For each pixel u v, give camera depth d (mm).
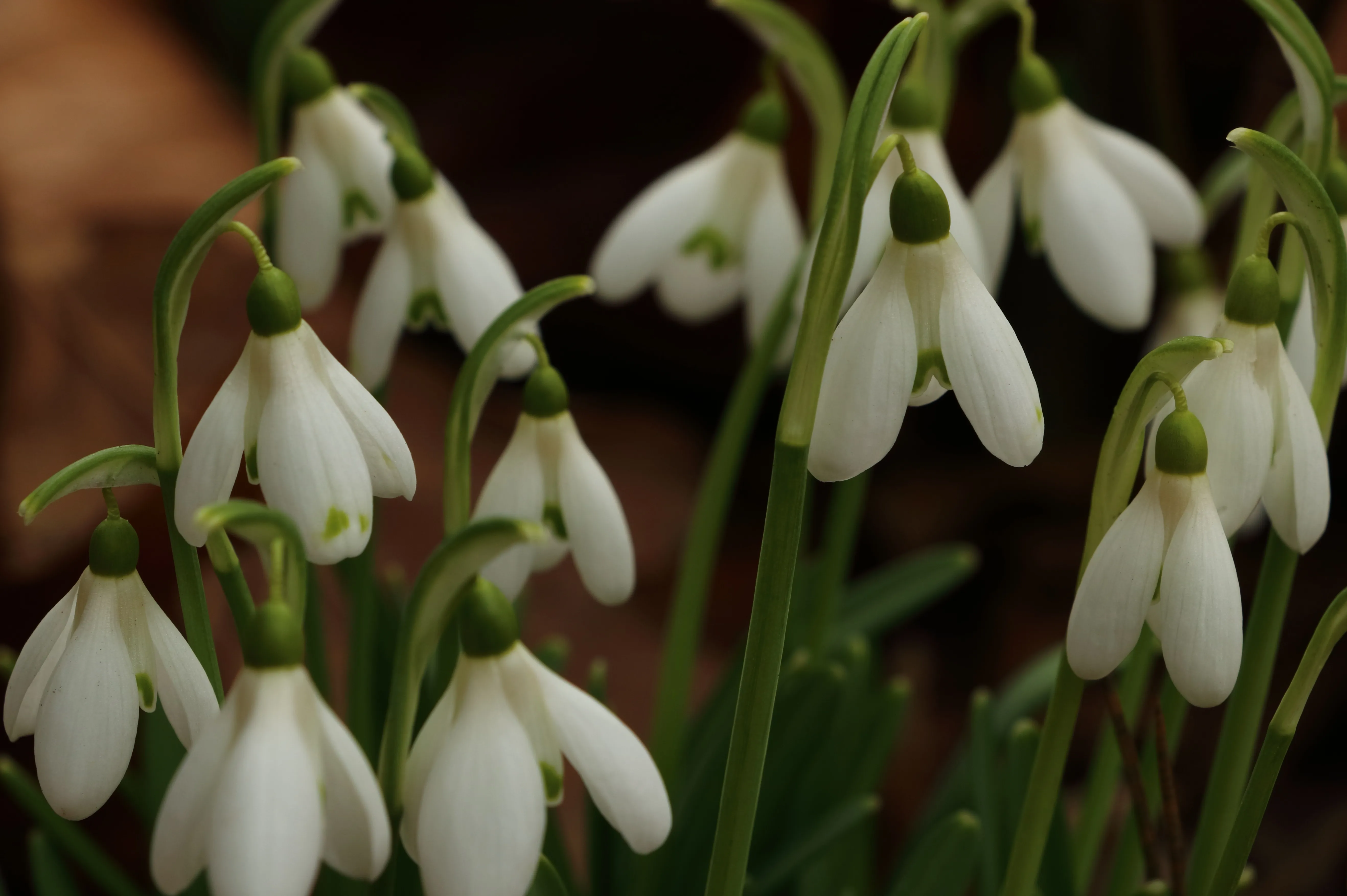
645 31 1258
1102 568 487
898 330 482
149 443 919
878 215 553
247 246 985
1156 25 1019
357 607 559
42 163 991
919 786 970
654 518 1095
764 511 1154
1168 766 538
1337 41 935
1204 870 542
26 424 897
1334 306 503
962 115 1166
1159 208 583
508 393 1176
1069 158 574
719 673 1008
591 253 1258
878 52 477
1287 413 501
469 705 479
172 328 484
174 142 1051
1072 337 1124
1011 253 1102
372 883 496
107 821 781
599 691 592
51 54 1065
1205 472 485
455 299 544
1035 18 1127
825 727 592
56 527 827
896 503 1120
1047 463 1118
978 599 1097
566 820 809
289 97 567
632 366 1249
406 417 1089
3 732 827
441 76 1322
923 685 1037
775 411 1206
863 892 666
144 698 487
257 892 460
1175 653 485
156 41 1133
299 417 481
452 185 1287
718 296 656
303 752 466
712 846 586
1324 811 914
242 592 491
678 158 1271
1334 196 531
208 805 466
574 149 1300
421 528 1028
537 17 1304
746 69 1252
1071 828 873
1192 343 481
